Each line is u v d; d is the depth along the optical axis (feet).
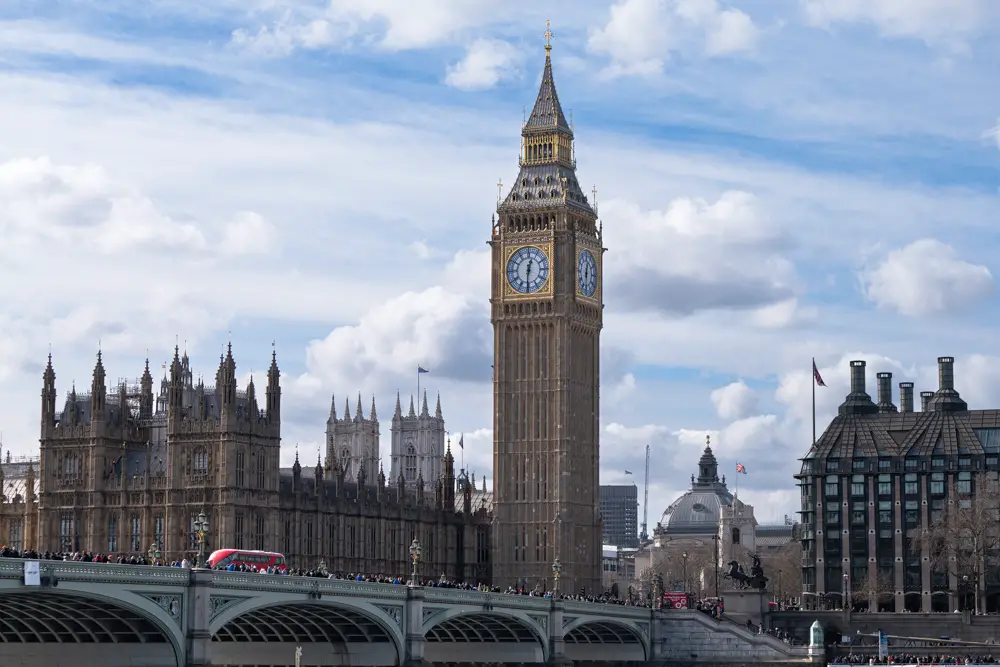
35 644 512.63
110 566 460.14
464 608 634.43
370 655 597.11
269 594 520.83
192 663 485.56
